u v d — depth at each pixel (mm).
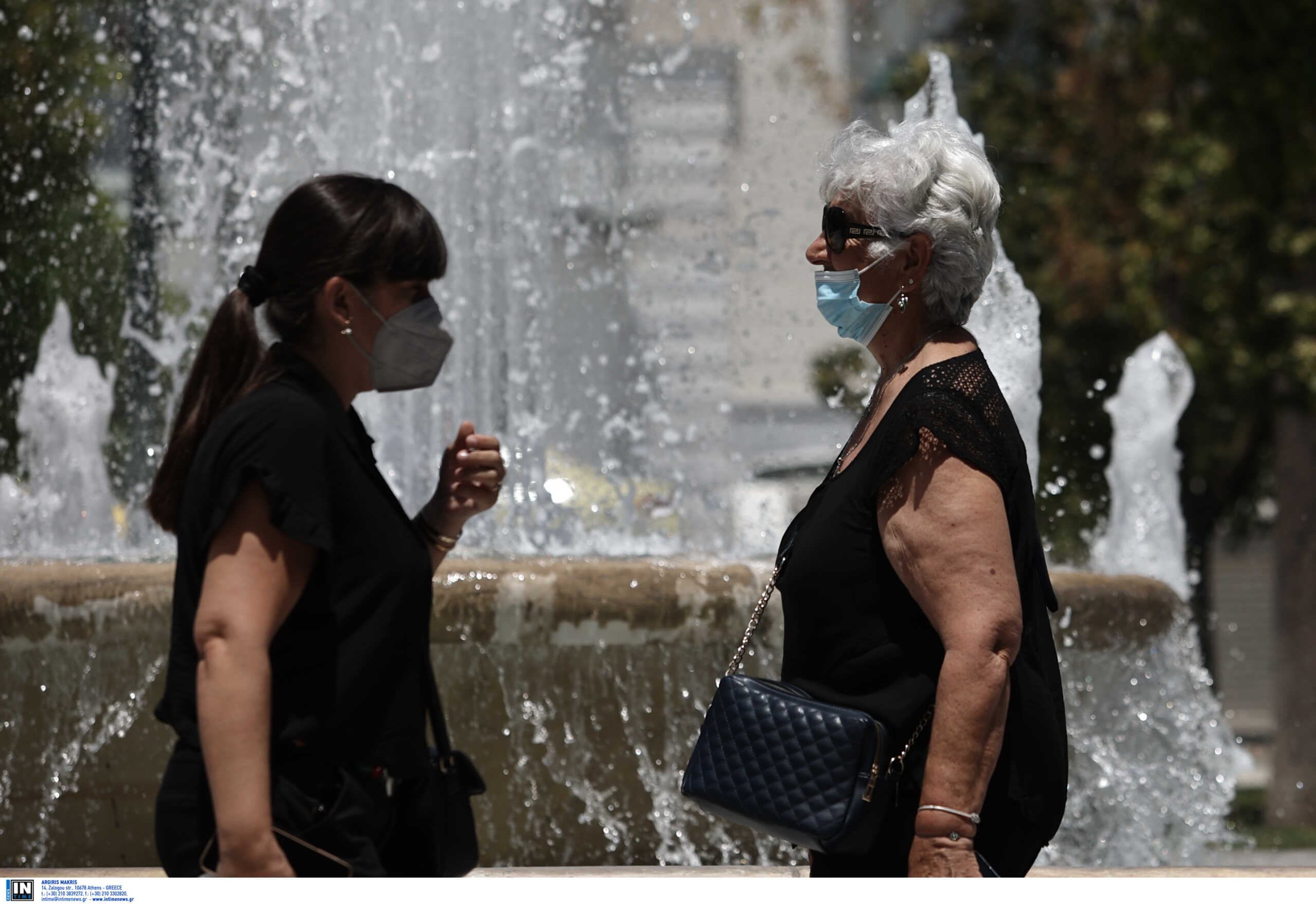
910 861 6430
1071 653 13430
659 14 40969
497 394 20453
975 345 7027
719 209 40688
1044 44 45812
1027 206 43531
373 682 6082
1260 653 80312
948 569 6426
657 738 12078
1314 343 36531
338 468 6094
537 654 11828
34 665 11812
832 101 46094
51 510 18375
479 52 21188
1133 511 20297
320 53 20938
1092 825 14500
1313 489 36688
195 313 20641
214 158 20781
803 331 42969
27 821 12109
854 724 6551
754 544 19078
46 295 33500
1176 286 42812
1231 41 33375
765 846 12414
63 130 33656
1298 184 34562
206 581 5797
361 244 6344
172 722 6160
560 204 21797
